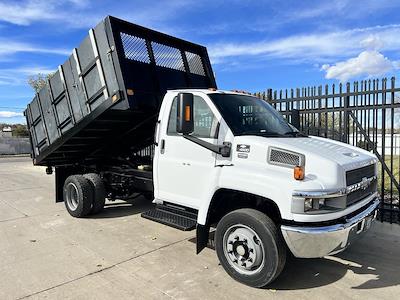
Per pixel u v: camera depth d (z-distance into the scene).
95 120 6.41
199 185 4.95
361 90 6.97
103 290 4.08
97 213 7.37
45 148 7.89
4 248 5.45
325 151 4.29
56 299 3.88
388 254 5.18
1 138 42.38
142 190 6.91
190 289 4.11
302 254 3.89
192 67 7.31
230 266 4.34
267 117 5.32
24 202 8.85
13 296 3.95
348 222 3.96
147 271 4.59
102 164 8.06
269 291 4.08
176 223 5.02
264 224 3.97
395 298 3.92
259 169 4.20
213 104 4.86
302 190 3.75
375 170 4.85
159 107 6.24
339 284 4.26
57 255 5.15
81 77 6.36
